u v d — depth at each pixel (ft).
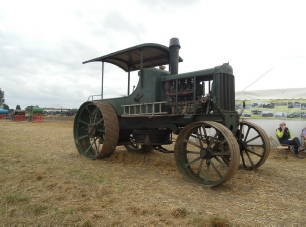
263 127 29.86
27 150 22.82
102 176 14.46
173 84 17.93
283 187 13.85
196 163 19.74
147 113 17.74
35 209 9.61
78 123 22.53
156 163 18.39
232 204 10.89
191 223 8.75
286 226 8.86
